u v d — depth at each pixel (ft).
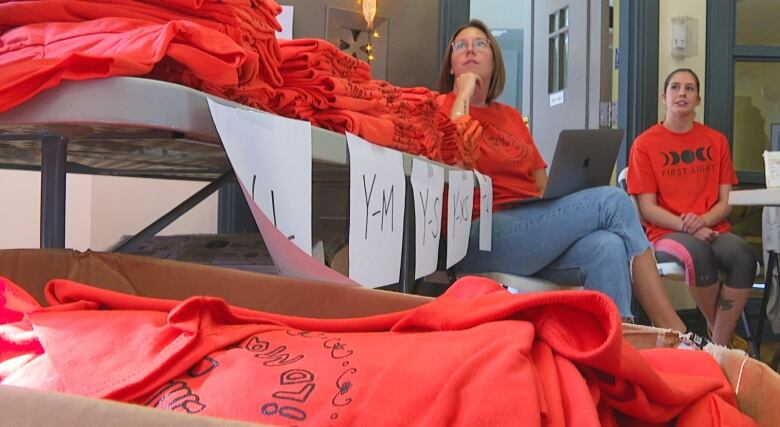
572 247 5.75
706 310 8.13
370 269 2.90
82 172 5.02
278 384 1.43
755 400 1.95
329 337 1.79
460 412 1.28
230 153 1.97
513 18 18.53
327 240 4.79
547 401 1.34
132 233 7.15
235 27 2.29
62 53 1.91
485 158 6.87
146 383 1.46
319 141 2.55
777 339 10.53
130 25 2.03
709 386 1.85
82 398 0.84
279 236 2.24
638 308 9.59
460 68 7.22
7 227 6.84
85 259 2.68
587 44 10.80
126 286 2.66
